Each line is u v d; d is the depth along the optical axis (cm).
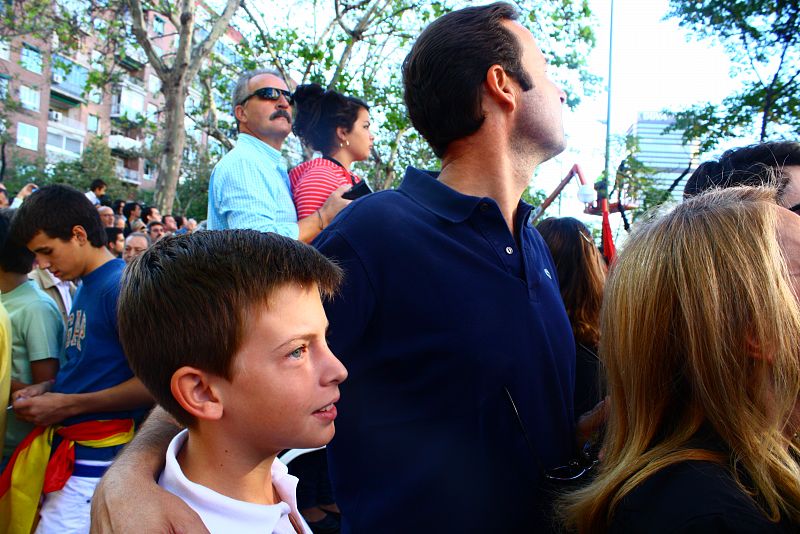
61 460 211
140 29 1045
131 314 94
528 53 128
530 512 118
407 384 117
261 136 254
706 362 87
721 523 74
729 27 497
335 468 126
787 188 139
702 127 540
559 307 133
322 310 98
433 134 132
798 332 84
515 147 130
